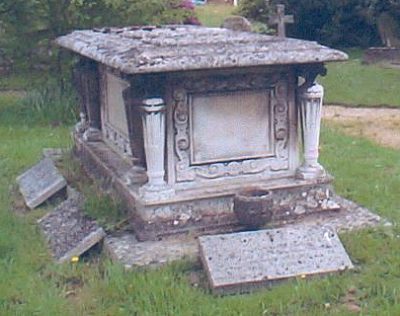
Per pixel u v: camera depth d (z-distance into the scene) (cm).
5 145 1045
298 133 726
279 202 711
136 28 841
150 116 676
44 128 1148
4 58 1305
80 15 1198
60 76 1220
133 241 680
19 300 607
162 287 601
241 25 1116
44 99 1220
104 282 616
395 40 1777
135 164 721
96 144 855
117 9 1208
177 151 699
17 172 928
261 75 707
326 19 1836
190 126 700
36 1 1194
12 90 1427
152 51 675
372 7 1764
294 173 725
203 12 2447
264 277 610
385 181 849
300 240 634
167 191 686
